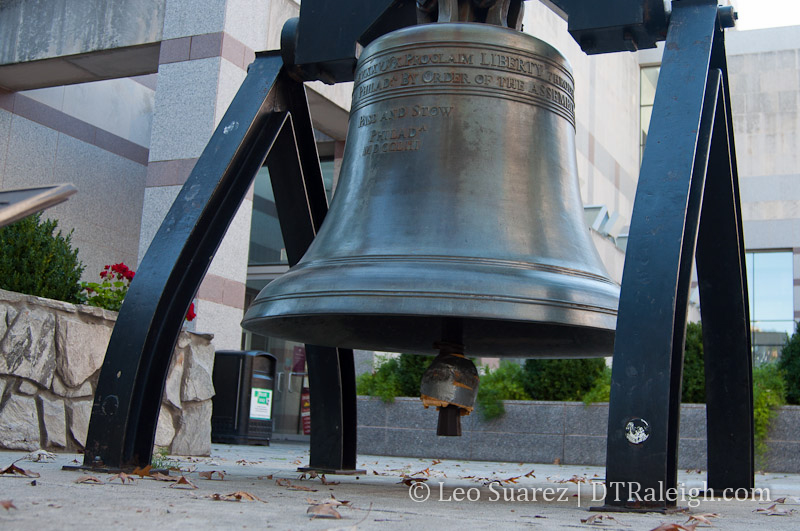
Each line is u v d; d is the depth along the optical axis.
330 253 3.57
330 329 4.11
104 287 7.56
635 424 2.82
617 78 27.36
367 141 3.78
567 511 2.91
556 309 3.13
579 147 22.44
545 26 19.34
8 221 1.54
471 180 3.52
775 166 29.08
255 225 14.80
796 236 28.41
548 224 3.55
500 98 3.64
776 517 3.09
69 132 13.12
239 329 10.88
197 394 7.48
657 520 2.58
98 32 11.13
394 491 3.76
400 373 11.47
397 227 3.46
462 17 3.91
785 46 29.62
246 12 10.94
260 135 4.21
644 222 3.09
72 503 2.26
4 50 11.62
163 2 10.85
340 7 4.17
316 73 4.30
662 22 3.64
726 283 4.32
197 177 3.95
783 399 10.37
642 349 2.88
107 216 13.66
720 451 4.38
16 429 5.80
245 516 2.20
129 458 3.55
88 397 6.46
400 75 3.71
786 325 28.20
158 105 10.59
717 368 4.39
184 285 3.78
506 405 10.62
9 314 5.84
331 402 4.91
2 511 2.00
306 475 4.63
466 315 3.04
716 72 3.69
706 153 3.44
